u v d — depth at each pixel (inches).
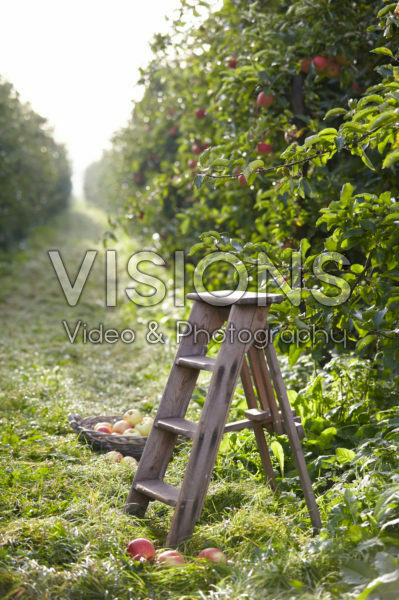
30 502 117.4
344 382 146.9
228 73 185.6
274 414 112.3
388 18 133.1
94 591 88.2
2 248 613.6
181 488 104.5
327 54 171.5
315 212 171.9
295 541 99.8
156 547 105.0
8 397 187.5
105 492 123.7
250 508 111.3
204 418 104.7
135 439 148.2
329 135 116.1
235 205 224.7
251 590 84.6
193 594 87.4
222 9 195.6
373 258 125.0
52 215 1067.3
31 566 91.8
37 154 627.8
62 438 154.1
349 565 86.9
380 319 113.2
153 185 268.2
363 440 125.9
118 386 216.5
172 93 284.4
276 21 180.2
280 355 185.2
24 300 401.1
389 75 130.7
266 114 188.9
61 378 217.5
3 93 486.9
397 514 95.7
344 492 106.7
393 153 95.9
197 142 256.7
